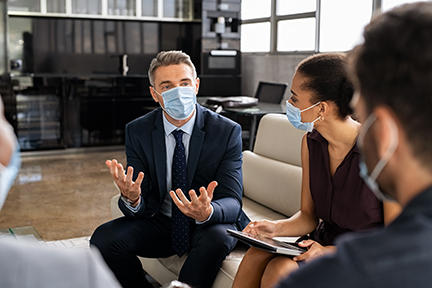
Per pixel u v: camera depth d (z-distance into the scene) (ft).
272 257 5.65
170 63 7.13
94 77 21.85
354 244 1.86
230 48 24.57
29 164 19.48
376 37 1.98
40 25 23.24
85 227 12.16
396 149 1.97
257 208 8.95
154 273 7.80
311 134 5.93
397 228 1.84
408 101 1.87
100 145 22.40
